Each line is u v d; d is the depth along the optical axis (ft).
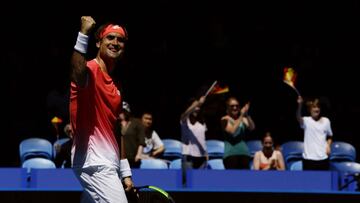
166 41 86.22
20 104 79.97
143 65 84.99
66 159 55.83
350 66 87.40
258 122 83.20
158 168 56.70
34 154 63.31
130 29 86.02
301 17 88.22
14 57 82.23
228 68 86.12
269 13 87.92
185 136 59.93
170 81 84.64
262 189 53.01
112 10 86.12
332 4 89.66
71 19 84.99
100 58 27.40
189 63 85.81
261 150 63.26
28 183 51.34
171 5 86.69
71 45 84.33
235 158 57.62
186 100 83.71
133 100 82.94
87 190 26.91
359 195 49.42
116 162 27.12
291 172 53.78
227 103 58.54
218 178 52.95
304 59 87.15
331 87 86.38
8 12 83.46
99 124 26.81
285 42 87.56
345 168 62.23
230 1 87.20
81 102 26.76
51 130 74.95
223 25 86.99
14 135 77.30
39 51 83.20
